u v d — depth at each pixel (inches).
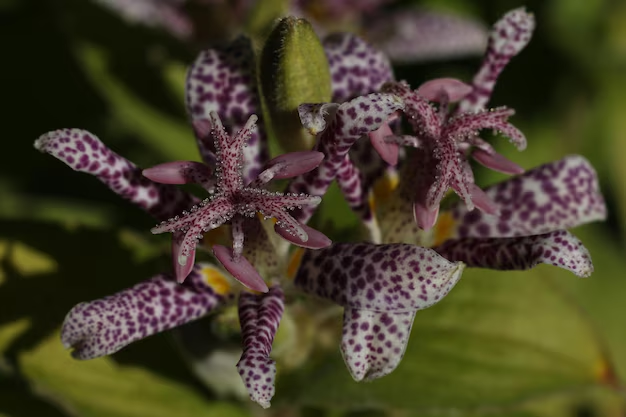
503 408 8.3
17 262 8.4
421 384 8.3
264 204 7.4
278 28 7.6
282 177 7.4
